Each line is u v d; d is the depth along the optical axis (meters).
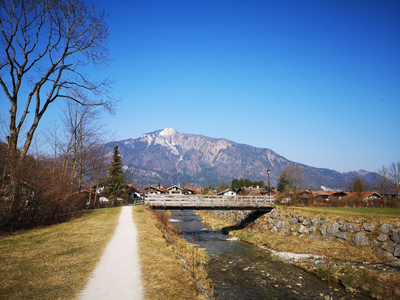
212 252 20.97
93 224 18.27
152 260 9.49
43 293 6.35
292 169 82.88
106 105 20.16
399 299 11.03
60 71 18.42
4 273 7.64
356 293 12.23
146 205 30.50
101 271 8.11
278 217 30.09
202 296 7.67
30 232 14.81
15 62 16.34
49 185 18.50
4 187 14.74
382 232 17.75
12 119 16.08
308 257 18.44
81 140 32.88
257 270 16.11
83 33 18.80
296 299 11.70
